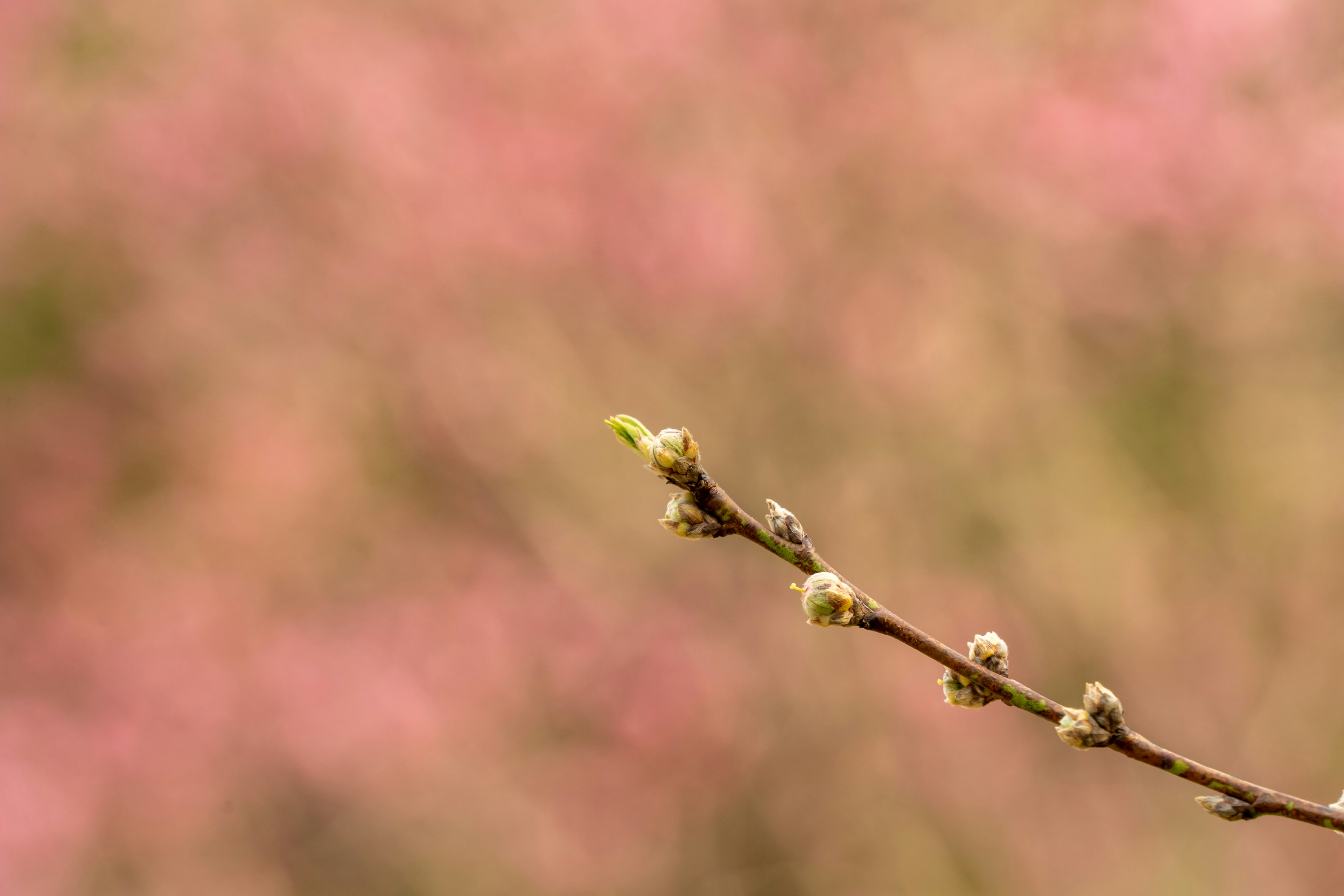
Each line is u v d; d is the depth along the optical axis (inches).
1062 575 85.9
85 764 76.6
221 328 88.7
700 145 92.4
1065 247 90.7
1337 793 76.6
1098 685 32.3
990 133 90.6
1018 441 88.8
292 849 79.9
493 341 89.8
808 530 88.0
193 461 86.2
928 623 85.4
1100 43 91.0
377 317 88.9
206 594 82.4
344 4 91.2
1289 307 88.4
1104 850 78.7
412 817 81.0
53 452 83.8
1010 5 92.2
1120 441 89.0
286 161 87.8
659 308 89.9
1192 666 82.5
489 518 88.6
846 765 82.7
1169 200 87.7
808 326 90.8
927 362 90.7
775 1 91.2
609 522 88.5
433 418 89.1
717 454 89.0
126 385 86.7
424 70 90.3
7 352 86.2
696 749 81.9
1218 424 87.7
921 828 81.0
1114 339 90.2
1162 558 85.7
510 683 82.5
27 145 86.7
